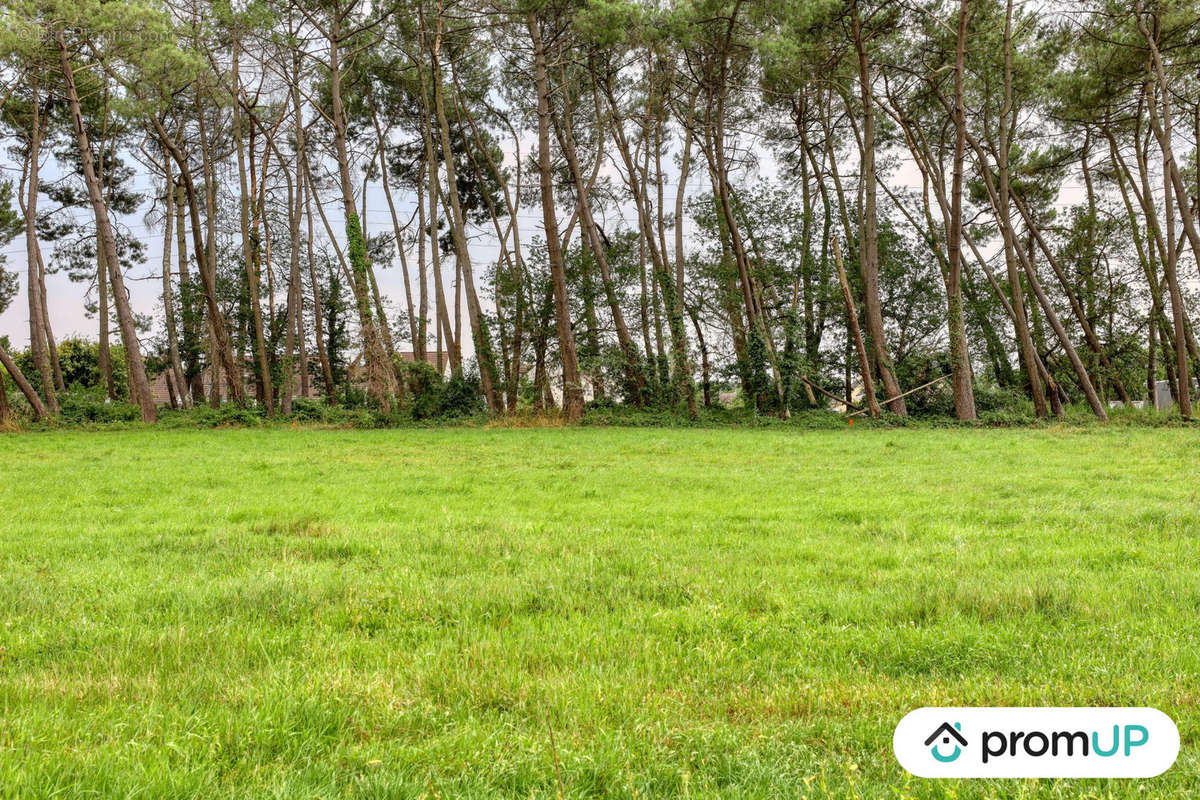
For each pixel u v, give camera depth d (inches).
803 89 1675.7
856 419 1551.4
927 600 247.4
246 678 184.1
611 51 1643.7
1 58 1464.1
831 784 138.3
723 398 2429.9
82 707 171.6
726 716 167.3
